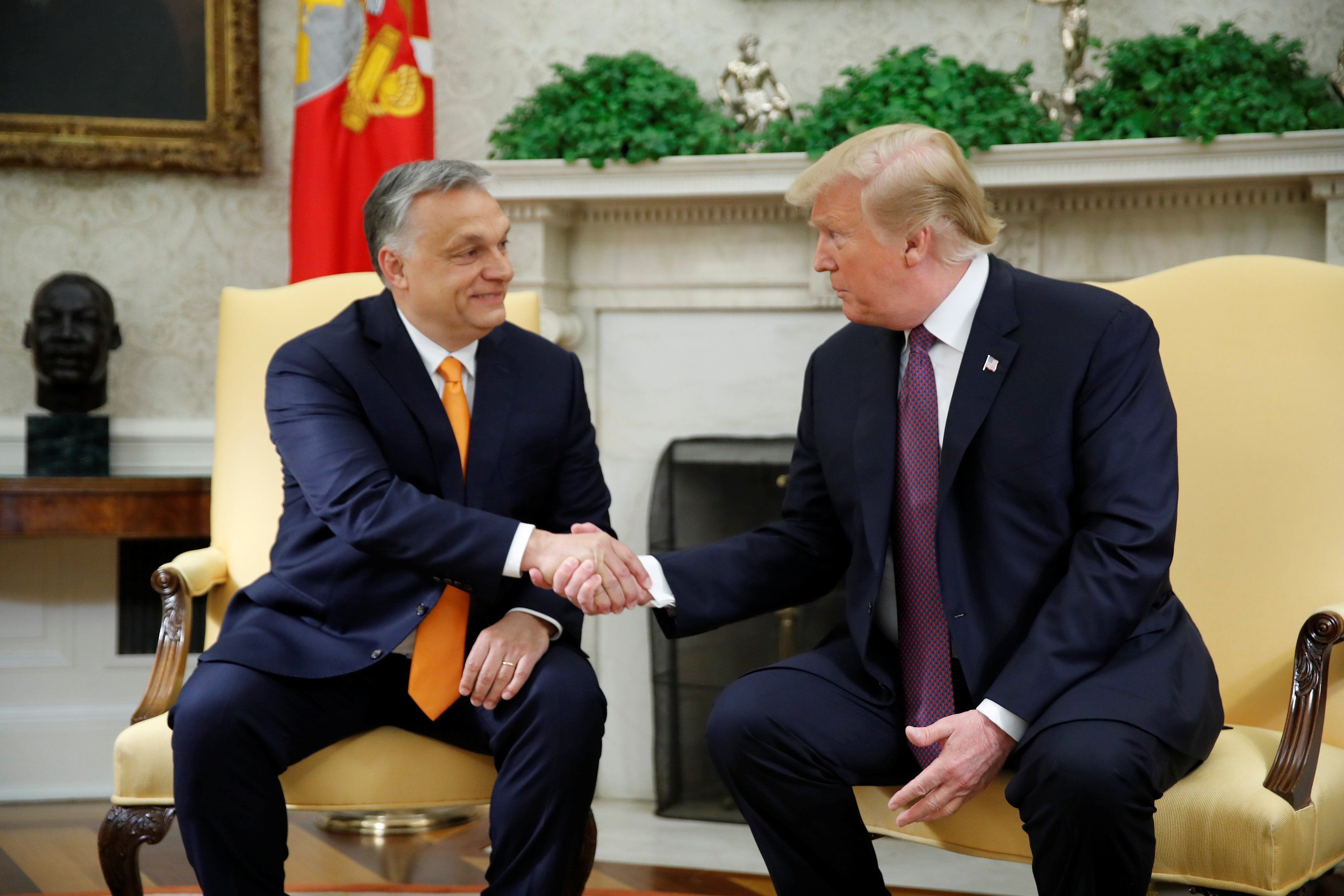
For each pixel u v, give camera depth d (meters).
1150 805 1.49
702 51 3.53
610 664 3.54
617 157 3.16
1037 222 3.17
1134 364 1.69
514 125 3.38
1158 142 2.89
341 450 1.88
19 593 3.49
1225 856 1.50
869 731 1.73
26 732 3.47
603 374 3.50
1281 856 1.47
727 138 3.26
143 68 3.53
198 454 3.60
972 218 1.72
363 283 2.42
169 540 3.55
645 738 3.53
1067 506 1.70
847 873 1.74
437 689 1.85
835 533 1.94
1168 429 1.69
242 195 3.63
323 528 1.94
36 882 2.70
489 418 1.97
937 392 1.77
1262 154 2.86
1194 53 2.96
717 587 1.86
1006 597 1.69
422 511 1.80
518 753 1.77
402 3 3.27
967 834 1.68
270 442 2.35
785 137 3.21
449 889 2.67
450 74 3.64
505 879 1.78
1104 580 1.59
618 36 3.57
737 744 1.71
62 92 3.51
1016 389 1.71
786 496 2.00
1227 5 3.23
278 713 1.77
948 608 1.70
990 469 1.70
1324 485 1.91
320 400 1.93
